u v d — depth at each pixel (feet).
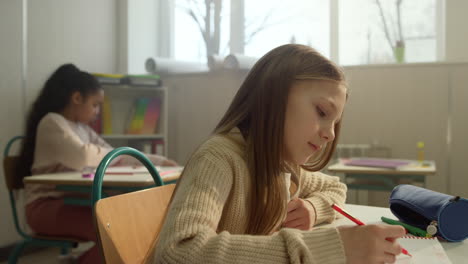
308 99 2.25
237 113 2.52
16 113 9.62
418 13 10.78
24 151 7.61
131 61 12.89
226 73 11.68
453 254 2.50
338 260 1.81
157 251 1.92
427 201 2.89
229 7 12.57
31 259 9.14
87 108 8.18
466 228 2.75
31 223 6.53
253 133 2.37
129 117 11.97
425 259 2.24
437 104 9.80
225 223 2.31
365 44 11.24
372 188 7.80
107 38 12.55
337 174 9.95
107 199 2.60
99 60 12.25
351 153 10.16
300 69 2.27
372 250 1.84
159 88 11.87
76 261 6.75
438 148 9.80
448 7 10.31
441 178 9.78
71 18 11.27
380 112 10.21
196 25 13.03
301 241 1.82
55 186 6.70
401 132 10.07
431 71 9.82
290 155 2.36
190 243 1.82
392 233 1.88
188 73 12.21
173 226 1.89
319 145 2.31
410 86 9.98
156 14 13.42
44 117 7.63
